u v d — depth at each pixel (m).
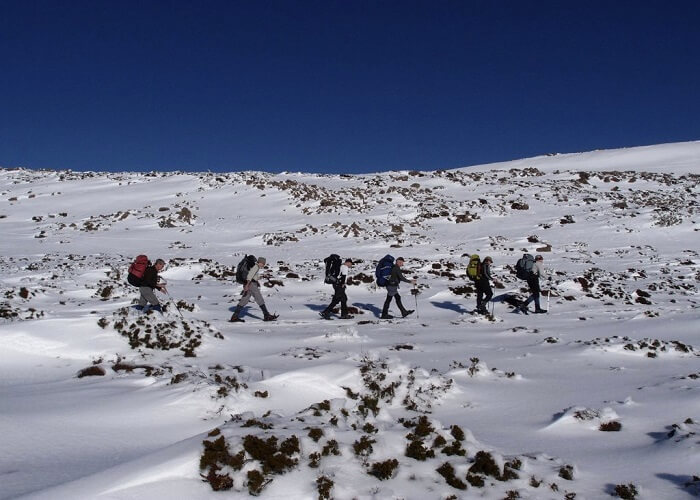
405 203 43.81
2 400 7.88
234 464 5.00
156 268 13.88
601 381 9.49
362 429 6.23
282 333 13.88
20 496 4.48
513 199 44.34
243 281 15.63
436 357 11.37
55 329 11.21
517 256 29.98
